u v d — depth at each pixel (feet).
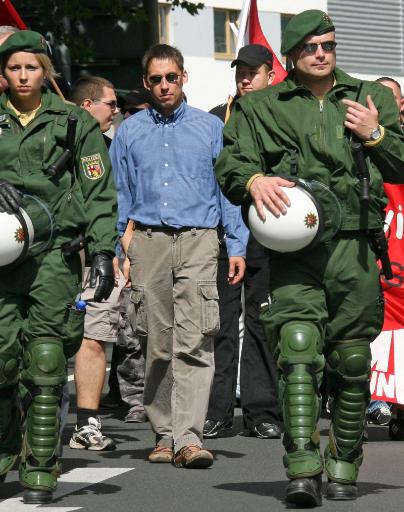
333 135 75.05
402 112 115.44
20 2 184.96
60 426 78.23
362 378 75.92
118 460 94.07
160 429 94.43
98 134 78.48
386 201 75.77
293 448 74.18
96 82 109.81
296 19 75.36
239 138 76.43
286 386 74.33
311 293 74.69
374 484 82.64
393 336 103.96
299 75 76.33
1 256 73.77
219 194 97.14
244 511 74.54
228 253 99.14
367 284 74.95
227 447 100.78
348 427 76.48
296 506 75.31
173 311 94.07
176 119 95.35
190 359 93.04
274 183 73.61
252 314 107.76
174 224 93.25
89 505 76.79
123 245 99.25
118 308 102.22
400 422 102.58
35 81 76.95
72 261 76.89
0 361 75.51
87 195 77.97
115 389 124.57
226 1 405.59
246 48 112.57
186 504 77.10
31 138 77.10
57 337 76.33
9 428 77.51
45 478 76.74
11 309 75.87
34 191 76.64
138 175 94.63
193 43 397.60
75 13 171.73
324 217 73.77
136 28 166.61
